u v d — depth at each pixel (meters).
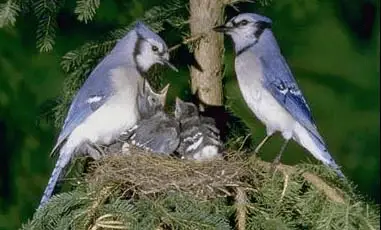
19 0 12.57
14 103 16.31
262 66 13.25
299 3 17.69
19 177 16.31
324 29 18.02
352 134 18.28
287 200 11.72
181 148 12.66
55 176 12.79
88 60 13.28
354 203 11.70
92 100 12.87
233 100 13.44
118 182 11.59
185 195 11.44
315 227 11.66
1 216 16.23
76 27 15.58
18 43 16.31
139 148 12.52
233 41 13.50
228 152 12.52
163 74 13.82
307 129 13.12
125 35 13.26
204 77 12.71
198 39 12.63
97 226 11.07
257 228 11.44
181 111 12.81
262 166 11.98
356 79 18.23
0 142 16.34
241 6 14.41
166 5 13.11
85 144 12.94
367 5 18.34
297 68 18.03
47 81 16.31
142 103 13.09
